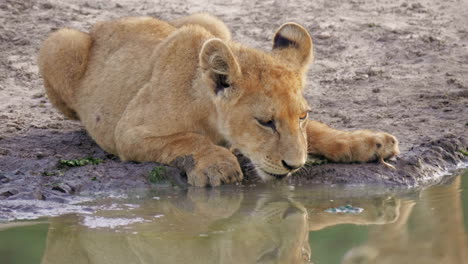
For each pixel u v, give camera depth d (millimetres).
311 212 10406
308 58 11672
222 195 11062
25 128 14414
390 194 11273
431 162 12602
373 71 18484
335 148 12117
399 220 10031
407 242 9156
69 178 11469
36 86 17531
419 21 22484
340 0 24344
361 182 11695
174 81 11711
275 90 10781
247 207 10562
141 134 11695
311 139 12219
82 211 10305
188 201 10773
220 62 10852
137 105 12016
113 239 9289
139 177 11484
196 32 12109
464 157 13211
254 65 11039
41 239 9273
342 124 14844
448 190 11484
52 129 14398
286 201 10875
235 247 9070
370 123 14836
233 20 22312
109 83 13000
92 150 13141
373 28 21641
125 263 8633
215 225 9812
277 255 8820
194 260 8672
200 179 11281
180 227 9719
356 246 9016
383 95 16891
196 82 11516
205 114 11547
